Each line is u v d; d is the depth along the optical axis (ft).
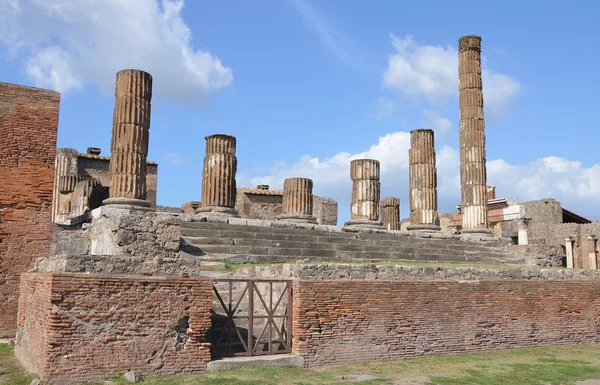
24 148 53.52
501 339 50.06
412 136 89.30
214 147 69.10
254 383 32.71
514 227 140.87
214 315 42.39
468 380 36.83
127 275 35.17
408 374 38.24
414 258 70.18
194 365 34.86
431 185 87.10
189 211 132.46
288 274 42.14
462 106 92.07
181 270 37.37
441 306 46.73
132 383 31.60
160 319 34.22
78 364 31.40
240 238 60.23
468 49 92.73
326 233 69.05
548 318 53.72
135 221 45.47
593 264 121.90
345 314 41.32
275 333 42.50
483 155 90.02
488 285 50.16
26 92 54.29
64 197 96.84
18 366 36.01
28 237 52.70
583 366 43.86
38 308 34.04
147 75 62.34
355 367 39.70
